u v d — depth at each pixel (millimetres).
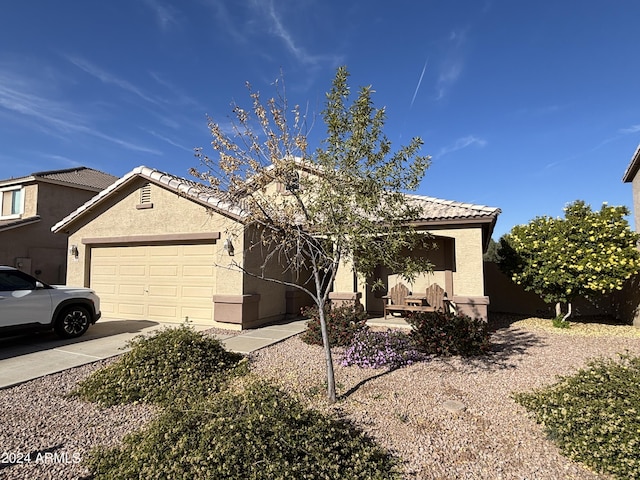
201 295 10953
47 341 8875
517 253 12281
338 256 5332
